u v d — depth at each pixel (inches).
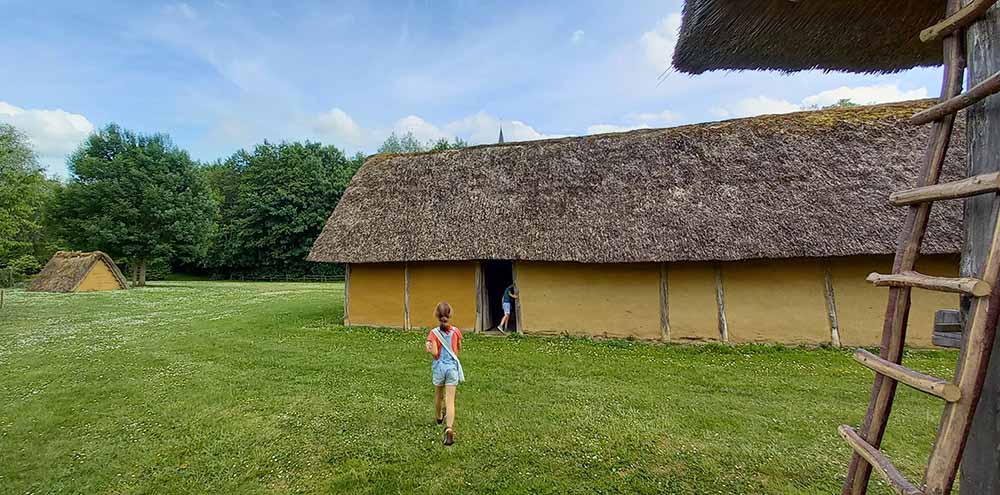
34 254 1464.1
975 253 73.7
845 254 354.0
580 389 271.0
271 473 175.3
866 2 123.8
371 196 553.9
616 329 432.5
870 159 402.3
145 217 1359.5
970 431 73.0
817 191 390.6
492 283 562.3
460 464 178.2
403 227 502.0
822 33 138.3
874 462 78.4
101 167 1333.7
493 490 158.9
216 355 379.6
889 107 444.8
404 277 509.4
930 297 363.3
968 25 79.0
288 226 1771.7
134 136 1424.7
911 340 366.6
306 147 1951.3
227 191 2139.5
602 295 438.6
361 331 489.7
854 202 377.1
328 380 298.5
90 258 1143.0
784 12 128.3
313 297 939.3
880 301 374.0
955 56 81.2
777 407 236.8
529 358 353.7
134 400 265.4
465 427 213.8
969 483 73.0
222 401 259.0
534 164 505.7
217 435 211.5
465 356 361.1
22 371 338.0
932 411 224.5
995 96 71.8
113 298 922.7
